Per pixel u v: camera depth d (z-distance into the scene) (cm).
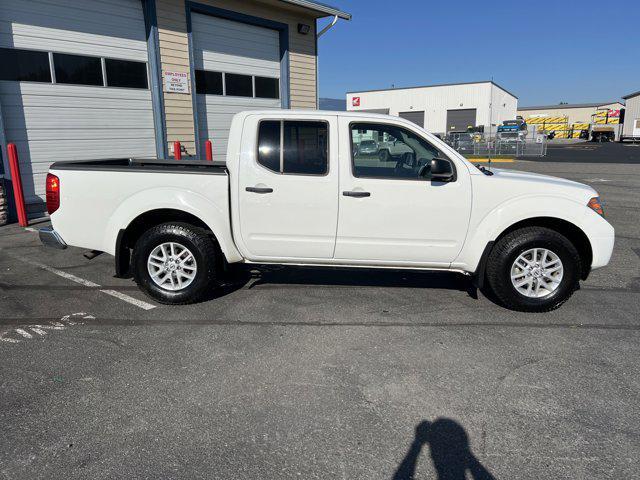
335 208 443
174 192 445
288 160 444
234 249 462
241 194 445
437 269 463
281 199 443
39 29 848
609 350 379
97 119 947
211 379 331
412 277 564
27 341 388
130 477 238
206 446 262
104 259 625
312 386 323
